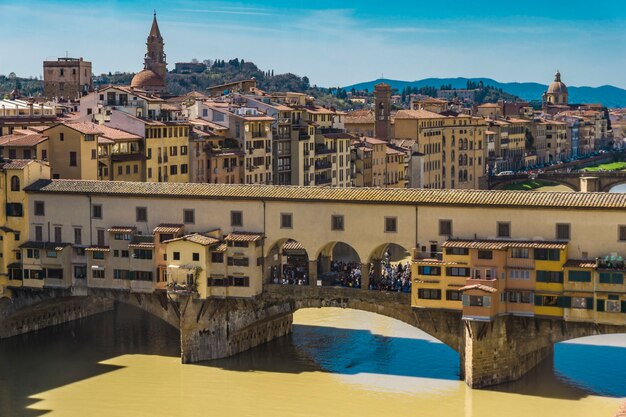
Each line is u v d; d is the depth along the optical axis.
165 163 178.00
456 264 108.69
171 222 124.25
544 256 106.06
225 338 122.88
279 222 119.31
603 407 102.38
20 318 136.25
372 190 116.50
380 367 119.06
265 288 120.25
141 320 147.62
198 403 106.50
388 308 114.81
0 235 130.88
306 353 125.94
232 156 194.75
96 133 154.25
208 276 120.19
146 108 179.50
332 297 117.62
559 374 113.94
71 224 129.00
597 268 103.44
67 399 108.00
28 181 131.12
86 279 128.50
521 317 108.25
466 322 107.00
